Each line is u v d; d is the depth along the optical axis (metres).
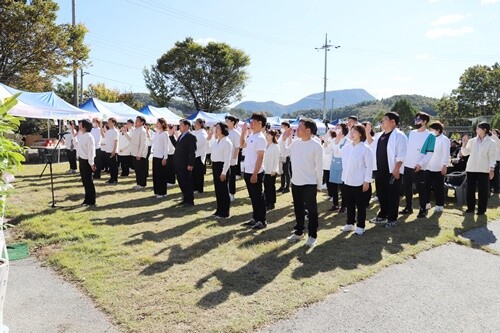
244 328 3.02
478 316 3.36
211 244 5.15
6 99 2.55
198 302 3.44
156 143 8.69
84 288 3.75
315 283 3.90
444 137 7.30
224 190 6.73
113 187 10.12
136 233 5.62
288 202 8.43
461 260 4.73
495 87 44.28
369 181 5.59
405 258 4.74
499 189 9.99
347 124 7.32
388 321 3.23
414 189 9.48
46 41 20.95
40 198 8.26
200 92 41.69
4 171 2.49
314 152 5.09
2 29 19.69
